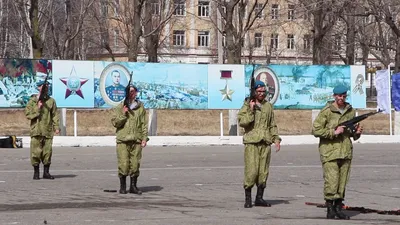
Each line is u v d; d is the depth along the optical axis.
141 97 34.88
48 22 64.56
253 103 15.02
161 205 15.79
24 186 19.14
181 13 98.69
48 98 20.70
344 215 13.75
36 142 20.58
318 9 46.50
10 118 48.69
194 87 35.47
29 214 14.29
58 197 17.06
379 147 33.16
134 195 17.53
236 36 45.38
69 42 61.91
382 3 47.09
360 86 37.41
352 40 62.59
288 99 36.59
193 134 42.28
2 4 82.75
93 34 78.62
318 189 18.97
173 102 35.31
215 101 35.66
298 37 91.94
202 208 15.30
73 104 33.91
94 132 43.50
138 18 48.50
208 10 100.06
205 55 100.44
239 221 13.39
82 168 23.80
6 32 85.31
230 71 35.78
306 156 28.34
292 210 15.05
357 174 22.52
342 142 13.47
